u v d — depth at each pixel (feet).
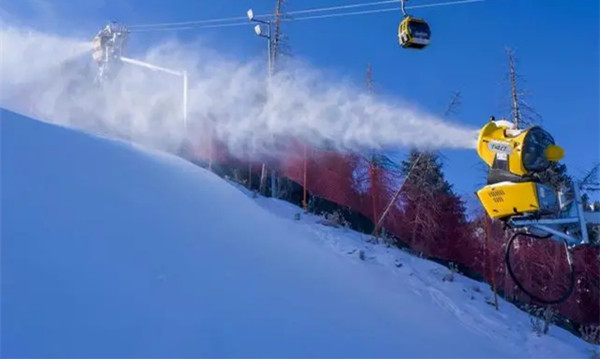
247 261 20.07
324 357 15.78
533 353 27.68
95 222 17.53
